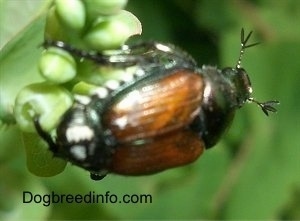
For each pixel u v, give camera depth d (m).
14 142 0.05
